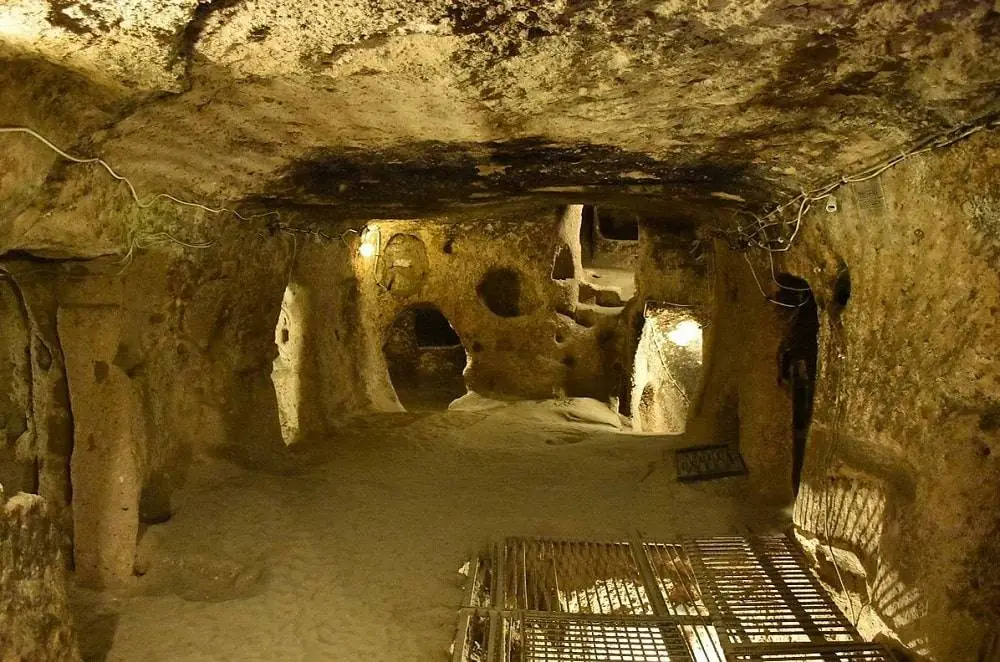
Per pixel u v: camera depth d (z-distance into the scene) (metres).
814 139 3.33
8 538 2.58
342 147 3.83
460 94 2.87
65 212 3.13
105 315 4.10
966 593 3.01
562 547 4.75
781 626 3.68
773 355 5.63
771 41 2.30
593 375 10.06
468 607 3.90
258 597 4.03
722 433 6.59
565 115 3.18
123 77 2.45
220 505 4.97
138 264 4.24
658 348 10.88
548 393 9.95
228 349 5.66
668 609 3.94
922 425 3.28
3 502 2.59
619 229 15.77
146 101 2.73
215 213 4.63
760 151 3.68
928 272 3.22
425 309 13.91
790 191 4.28
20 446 4.18
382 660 3.52
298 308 7.06
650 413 10.99
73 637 2.93
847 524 3.96
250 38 2.27
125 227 3.71
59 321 4.06
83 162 2.97
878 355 3.71
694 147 3.70
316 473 5.96
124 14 2.02
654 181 4.63
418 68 2.55
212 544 4.55
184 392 5.19
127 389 4.17
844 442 4.05
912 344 3.39
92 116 2.69
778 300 5.46
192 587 4.24
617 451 6.87
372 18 2.12
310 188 4.79
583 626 3.74
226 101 2.94
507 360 9.98
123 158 3.22
